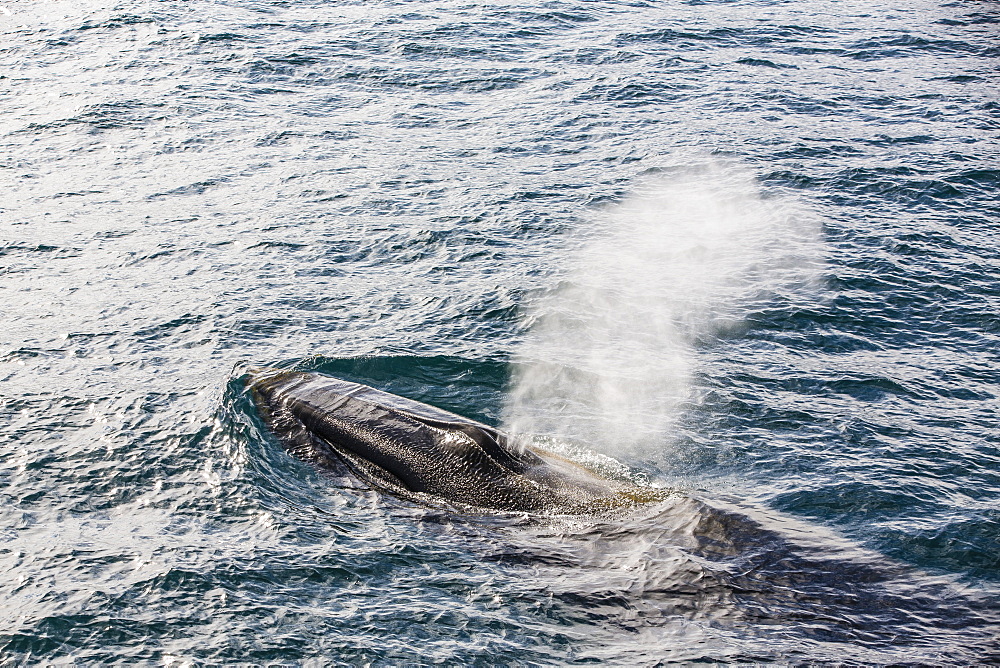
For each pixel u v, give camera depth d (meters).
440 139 40.00
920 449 21.00
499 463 19.03
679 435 21.52
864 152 38.06
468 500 18.72
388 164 37.38
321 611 15.98
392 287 28.25
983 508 18.94
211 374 23.38
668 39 52.03
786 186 35.31
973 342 25.67
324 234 31.59
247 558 17.16
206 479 19.47
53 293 27.53
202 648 15.21
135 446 20.50
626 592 16.25
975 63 48.56
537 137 40.19
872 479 19.88
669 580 16.38
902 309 27.28
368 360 24.22
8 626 15.55
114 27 52.59
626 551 17.12
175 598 16.23
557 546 17.44
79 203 33.78
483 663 14.92
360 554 17.30
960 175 35.75
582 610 15.94
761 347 25.38
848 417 22.22
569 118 42.12
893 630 15.29
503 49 50.69
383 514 18.47
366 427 20.39
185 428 21.09
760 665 14.62
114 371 23.58
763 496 19.36
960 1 59.25
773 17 56.25
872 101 43.75
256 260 29.80
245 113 42.47
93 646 15.24
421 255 30.27
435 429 19.88
